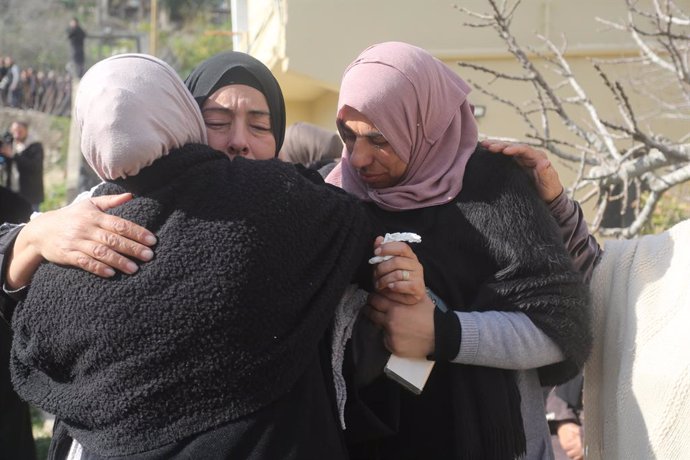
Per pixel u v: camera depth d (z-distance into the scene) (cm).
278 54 612
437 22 598
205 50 1934
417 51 188
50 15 1872
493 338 167
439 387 178
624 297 198
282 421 146
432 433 177
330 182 203
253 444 144
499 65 597
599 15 591
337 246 157
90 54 1873
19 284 164
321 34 598
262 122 186
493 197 176
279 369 146
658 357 184
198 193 149
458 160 184
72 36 1803
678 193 488
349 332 166
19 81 1747
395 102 180
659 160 338
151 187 151
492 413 171
